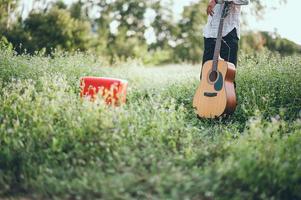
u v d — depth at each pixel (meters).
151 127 3.45
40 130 3.18
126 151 2.92
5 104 3.71
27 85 4.22
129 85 6.02
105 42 14.15
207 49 4.49
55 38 11.41
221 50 4.43
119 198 2.45
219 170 2.57
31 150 2.99
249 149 2.83
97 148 3.00
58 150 2.94
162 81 6.21
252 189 2.50
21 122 3.47
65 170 2.83
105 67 7.32
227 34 4.39
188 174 2.70
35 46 10.45
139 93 5.22
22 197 2.60
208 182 2.51
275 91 4.48
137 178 2.62
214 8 4.44
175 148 3.10
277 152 2.79
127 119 3.49
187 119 4.06
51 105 3.52
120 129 3.24
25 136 3.14
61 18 11.59
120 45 14.92
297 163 2.71
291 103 4.25
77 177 2.73
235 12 4.40
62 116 3.49
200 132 3.71
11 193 2.64
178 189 2.47
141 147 3.12
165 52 16.34
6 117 3.40
